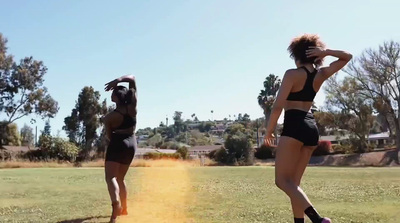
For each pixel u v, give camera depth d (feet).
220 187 32.48
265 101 194.08
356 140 157.48
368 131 160.35
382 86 150.71
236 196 25.39
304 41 10.89
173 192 27.96
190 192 28.02
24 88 160.15
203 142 323.37
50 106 162.30
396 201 22.71
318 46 10.92
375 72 149.28
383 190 29.30
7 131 166.09
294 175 10.70
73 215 17.85
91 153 149.38
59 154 119.65
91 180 40.45
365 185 33.96
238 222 15.99
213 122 493.36
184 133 397.19
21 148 166.50
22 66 160.15
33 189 30.01
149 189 30.19
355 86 153.69
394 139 170.50
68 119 183.83
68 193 26.94
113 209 16.01
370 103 153.79
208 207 20.13
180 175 50.96
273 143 10.67
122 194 17.75
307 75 10.60
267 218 16.89
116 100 17.70
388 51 148.56
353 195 25.96
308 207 10.11
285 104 10.84
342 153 157.89
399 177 45.24
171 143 272.72
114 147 17.19
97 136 181.98
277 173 10.70
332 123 159.74
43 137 121.39
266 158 145.48
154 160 112.57
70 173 55.77
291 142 10.50
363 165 135.13
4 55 156.04
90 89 183.42
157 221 16.21
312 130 10.61
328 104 160.04
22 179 41.91
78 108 183.21
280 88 10.58
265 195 26.03
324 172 58.39
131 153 17.62
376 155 147.54
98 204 21.39
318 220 9.93
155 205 20.83
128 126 17.69
